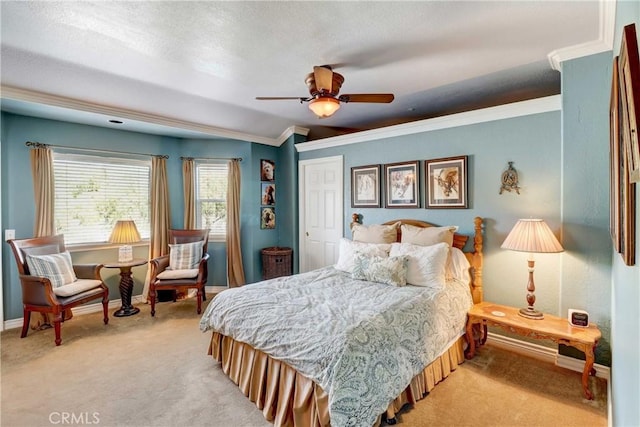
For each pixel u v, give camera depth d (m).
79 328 3.45
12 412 2.03
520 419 1.98
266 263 4.80
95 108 3.45
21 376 2.46
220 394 2.26
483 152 3.16
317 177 4.73
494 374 2.51
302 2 1.85
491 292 3.10
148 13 1.98
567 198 2.53
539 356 2.80
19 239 3.46
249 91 3.38
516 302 2.96
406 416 2.01
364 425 1.62
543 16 1.99
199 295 3.96
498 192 3.06
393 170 3.86
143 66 2.77
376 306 2.22
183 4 1.88
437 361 2.38
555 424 1.94
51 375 2.48
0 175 3.39
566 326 2.38
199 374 2.51
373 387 1.71
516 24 2.08
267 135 5.00
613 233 1.74
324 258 4.66
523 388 2.31
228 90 3.35
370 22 2.06
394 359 1.90
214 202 4.99
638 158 0.80
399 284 2.77
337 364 1.65
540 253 2.62
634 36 0.89
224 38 2.27
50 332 3.32
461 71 2.81
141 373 2.52
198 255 4.29
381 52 2.47
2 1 1.87
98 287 3.53
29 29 2.19
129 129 4.22
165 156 4.61
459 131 3.33
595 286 2.43
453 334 2.56
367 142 4.14
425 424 1.94
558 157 2.73
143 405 2.12
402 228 3.48
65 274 3.33
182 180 4.84
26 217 3.58
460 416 2.01
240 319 2.29
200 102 3.72
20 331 3.35
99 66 2.77
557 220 2.74
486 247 3.14
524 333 2.41
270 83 3.14
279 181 5.27
